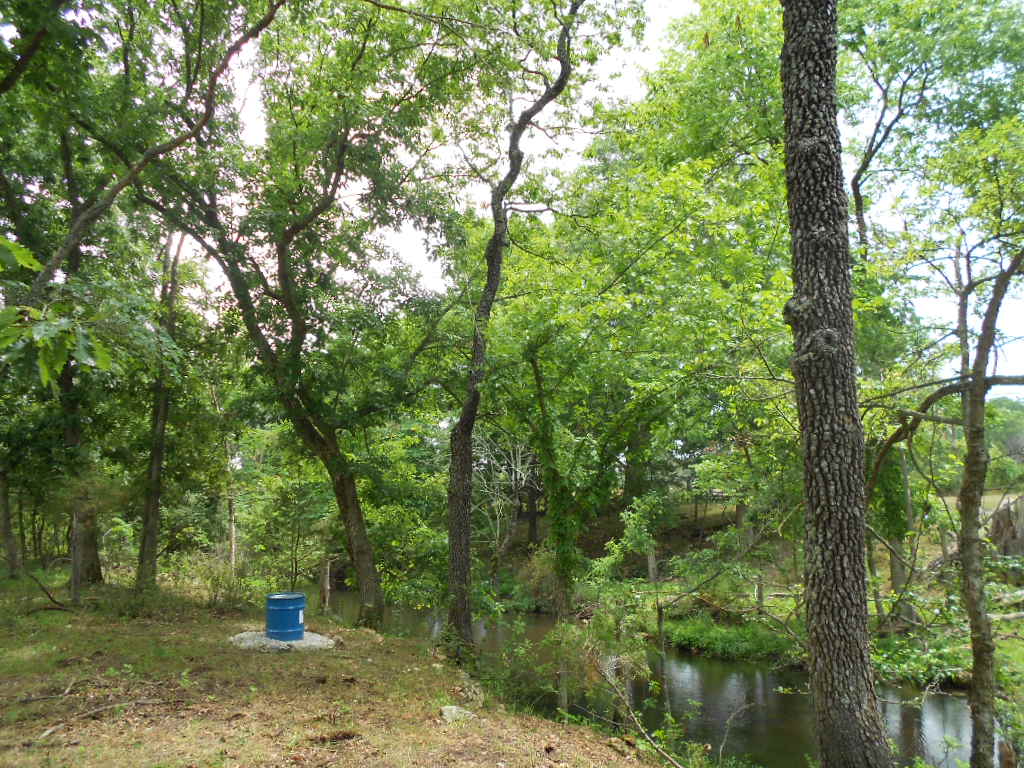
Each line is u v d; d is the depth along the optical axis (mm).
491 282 13023
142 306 7656
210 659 9617
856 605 5281
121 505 14234
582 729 8977
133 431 18000
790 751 10945
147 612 13508
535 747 6941
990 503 11922
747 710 13109
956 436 10539
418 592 14508
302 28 12594
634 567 22219
